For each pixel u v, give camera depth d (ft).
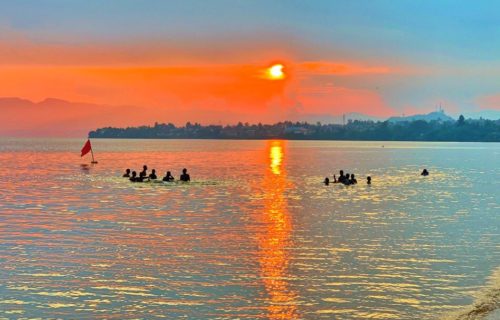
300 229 139.54
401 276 94.32
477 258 106.93
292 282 91.20
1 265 101.24
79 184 264.52
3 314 77.56
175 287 88.84
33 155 599.57
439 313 77.30
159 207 181.98
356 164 469.16
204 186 258.57
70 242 122.21
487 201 203.82
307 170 385.91
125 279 92.89
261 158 573.33
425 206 187.42
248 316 77.15
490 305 80.12
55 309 79.46
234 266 101.09
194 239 125.90
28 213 167.84
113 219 155.94
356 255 109.29
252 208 180.45
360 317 76.33
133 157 558.56
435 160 550.36
